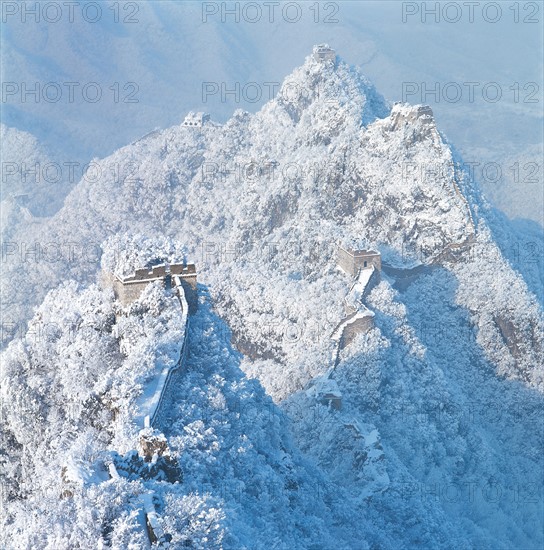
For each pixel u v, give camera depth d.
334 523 116.06
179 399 104.75
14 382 117.00
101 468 81.25
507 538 167.12
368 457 154.38
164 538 69.50
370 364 183.50
